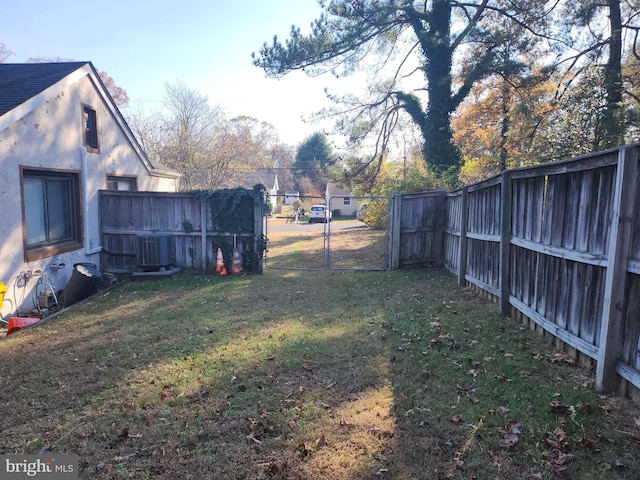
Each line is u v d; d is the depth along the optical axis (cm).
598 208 368
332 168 2119
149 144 3112
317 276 978
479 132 2006
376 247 1503
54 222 871
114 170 1082
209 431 322
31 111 761
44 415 360
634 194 322
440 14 1625
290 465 282
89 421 345
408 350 469
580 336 400
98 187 1005
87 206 952
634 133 1177
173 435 320
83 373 445
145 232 995
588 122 1202
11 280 722
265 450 298
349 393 376
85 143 947
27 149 757
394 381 395
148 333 571
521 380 380
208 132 3334
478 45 1627
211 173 3266
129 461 293
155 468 284
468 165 2039
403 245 1048
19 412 365
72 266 898
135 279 959
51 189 862
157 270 969
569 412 321
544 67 1512
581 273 398
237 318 627
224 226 1002
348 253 1405
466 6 1680
